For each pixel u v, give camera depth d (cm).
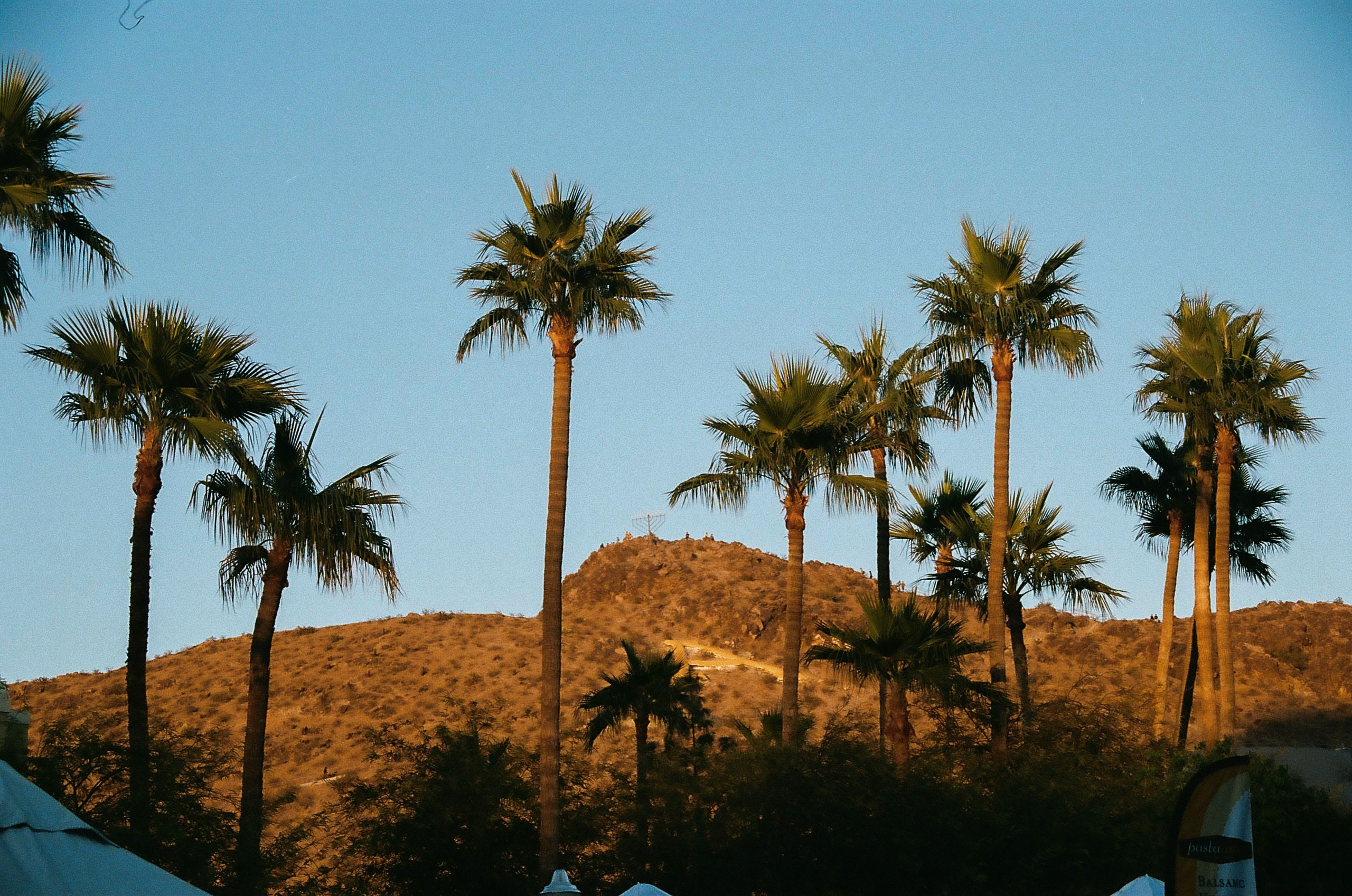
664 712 3300
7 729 2395
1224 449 3209
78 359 2270
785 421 2820
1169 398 3306
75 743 2259
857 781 2627
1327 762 3319
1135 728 3262
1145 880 1920
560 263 2472
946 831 2562
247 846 2317
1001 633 2981
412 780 2620
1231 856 1267
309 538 2477
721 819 2620
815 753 2692
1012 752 2939
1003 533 3019
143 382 2252
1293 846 2841
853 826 2562
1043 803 2658
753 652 7569
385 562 2564
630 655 3341
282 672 6812
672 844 2603
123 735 2641
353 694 6300
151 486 2286
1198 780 1287
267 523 2475
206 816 2267
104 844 1164
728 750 2902
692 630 7975
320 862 2822
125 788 2253
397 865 2559
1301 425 3119
